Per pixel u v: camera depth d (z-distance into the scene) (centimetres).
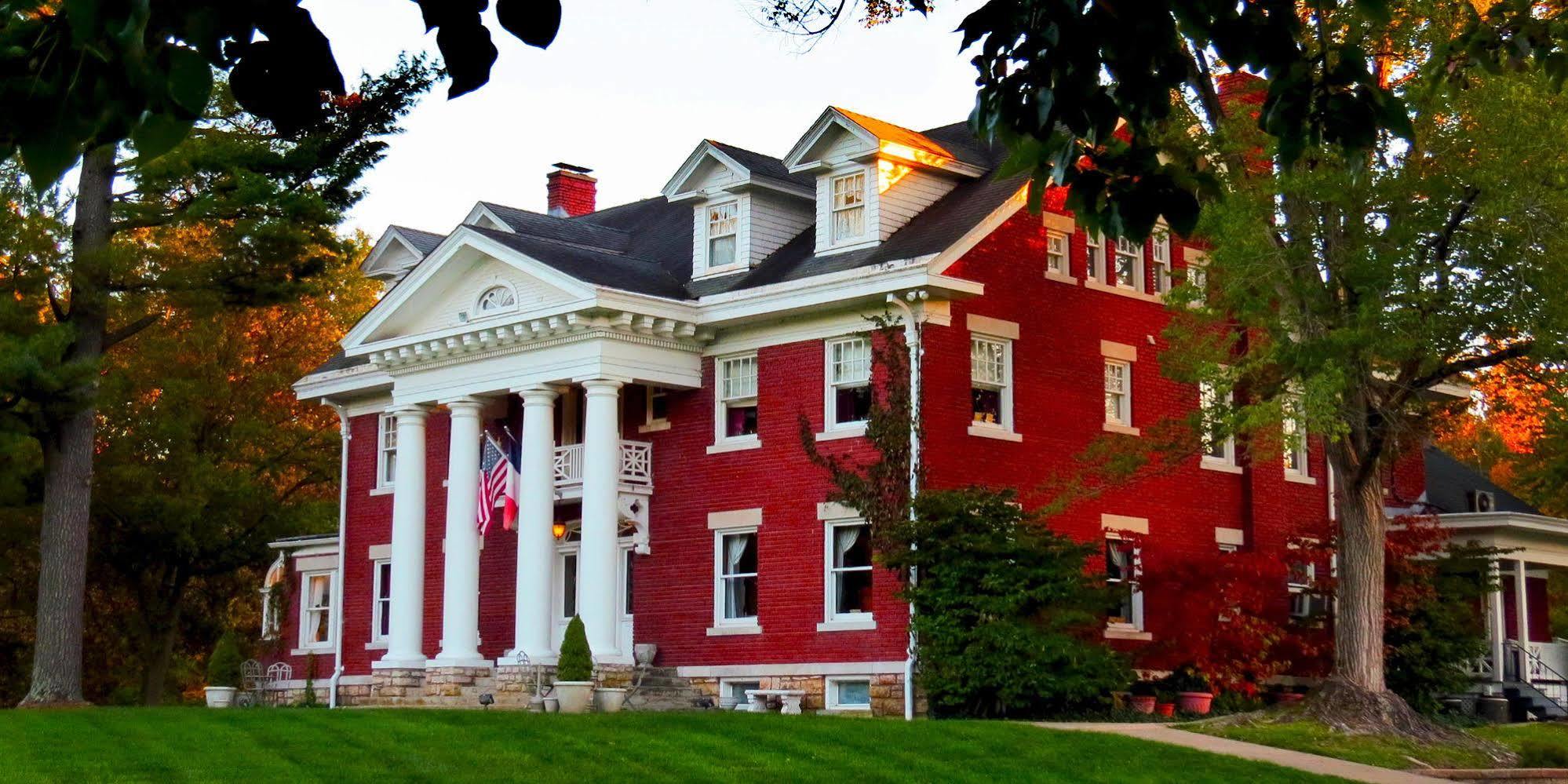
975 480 3188
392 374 3791
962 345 3209
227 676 3991
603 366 3309
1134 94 759
